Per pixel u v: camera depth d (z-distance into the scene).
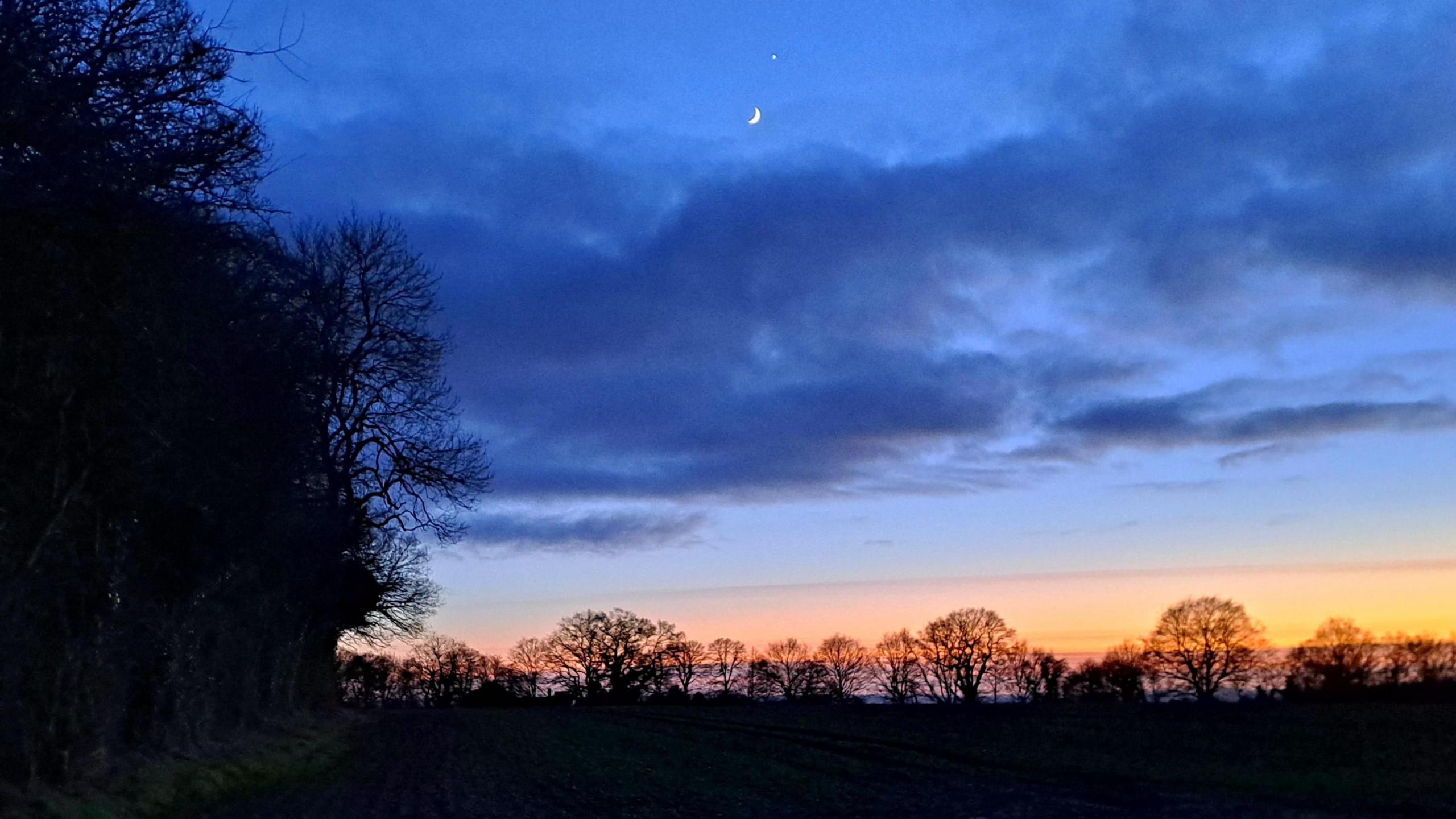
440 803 20.56
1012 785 21.03
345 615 43.00
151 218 15.41
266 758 26.92
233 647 28.52
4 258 14.60
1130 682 75.69
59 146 14.23
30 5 13.90
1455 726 29.58
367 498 40.09
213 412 21.28
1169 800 17.84
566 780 24.28
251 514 24.75
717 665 102.81
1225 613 73.38
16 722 15.66
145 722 22.20
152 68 15.10
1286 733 28.72
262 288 22.62
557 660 101.38
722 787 22.38
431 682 103.62
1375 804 16.12
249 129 16.25
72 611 17.83
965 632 89.81
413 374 39.81
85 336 16.52
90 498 18.03
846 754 28.94
